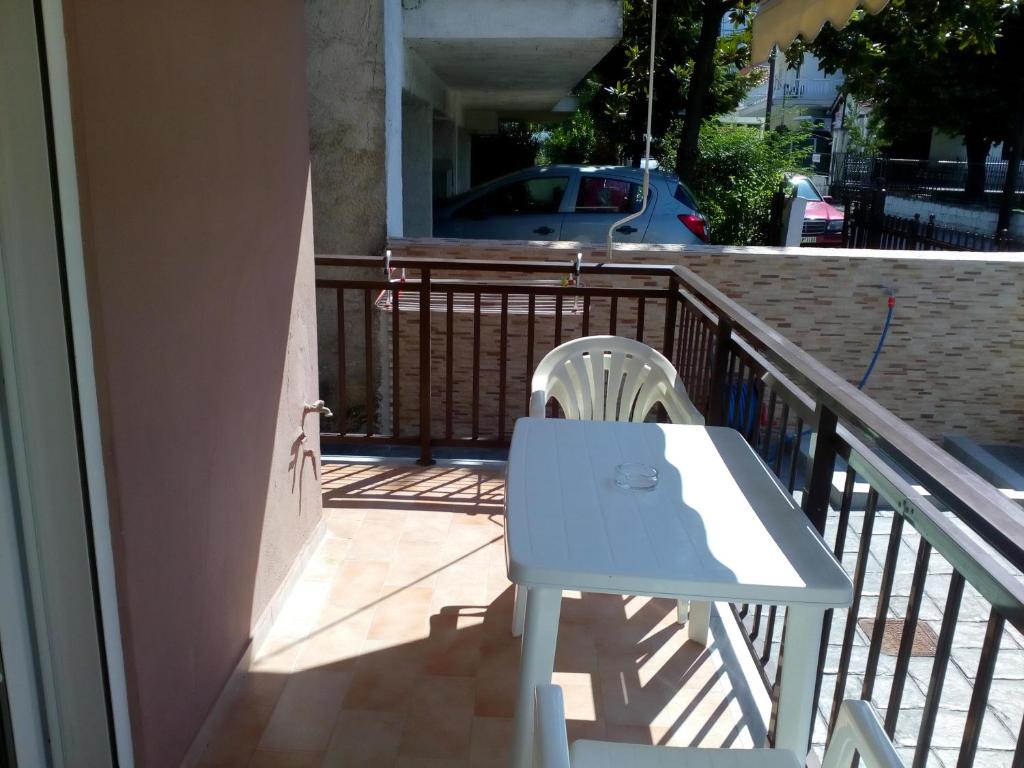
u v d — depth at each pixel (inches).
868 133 865.5
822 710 118.7
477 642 112.3
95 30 64.2
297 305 121.7
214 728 93.6
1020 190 663.1
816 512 79.3
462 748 93.4
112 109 67.1
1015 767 48.2
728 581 65.9
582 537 72.0
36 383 65.2
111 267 67.7
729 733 97.1
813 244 563.2
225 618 96.8
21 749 69.4
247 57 97.0
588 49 277.7
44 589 69.2
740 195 529.3
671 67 515.2
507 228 320.5
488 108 555.2
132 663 74.5
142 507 74.9
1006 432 265.1
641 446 93.0
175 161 78.6
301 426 125.4
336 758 91.3
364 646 110.9
